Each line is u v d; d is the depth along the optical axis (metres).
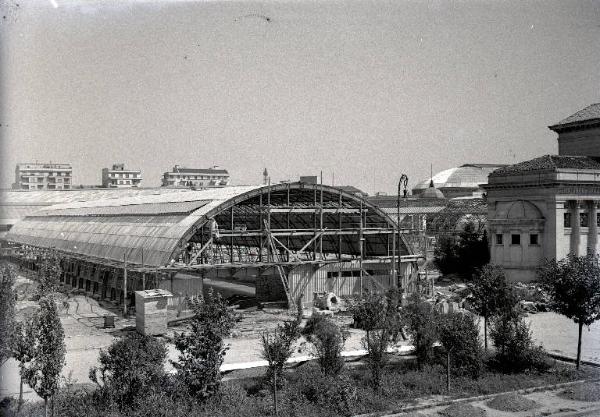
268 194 50.16
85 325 41.88
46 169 168.62
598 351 35.00
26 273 68.44
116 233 59.94
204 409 23.53
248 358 32.03
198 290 45.75
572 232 61.97
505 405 24.78
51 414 22.39
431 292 56.12
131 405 23.16
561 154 72.75
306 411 24.02
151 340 24.61
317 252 68.06
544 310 49.31
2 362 22.88
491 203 68.19
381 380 26.95
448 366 27.52
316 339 29.11
